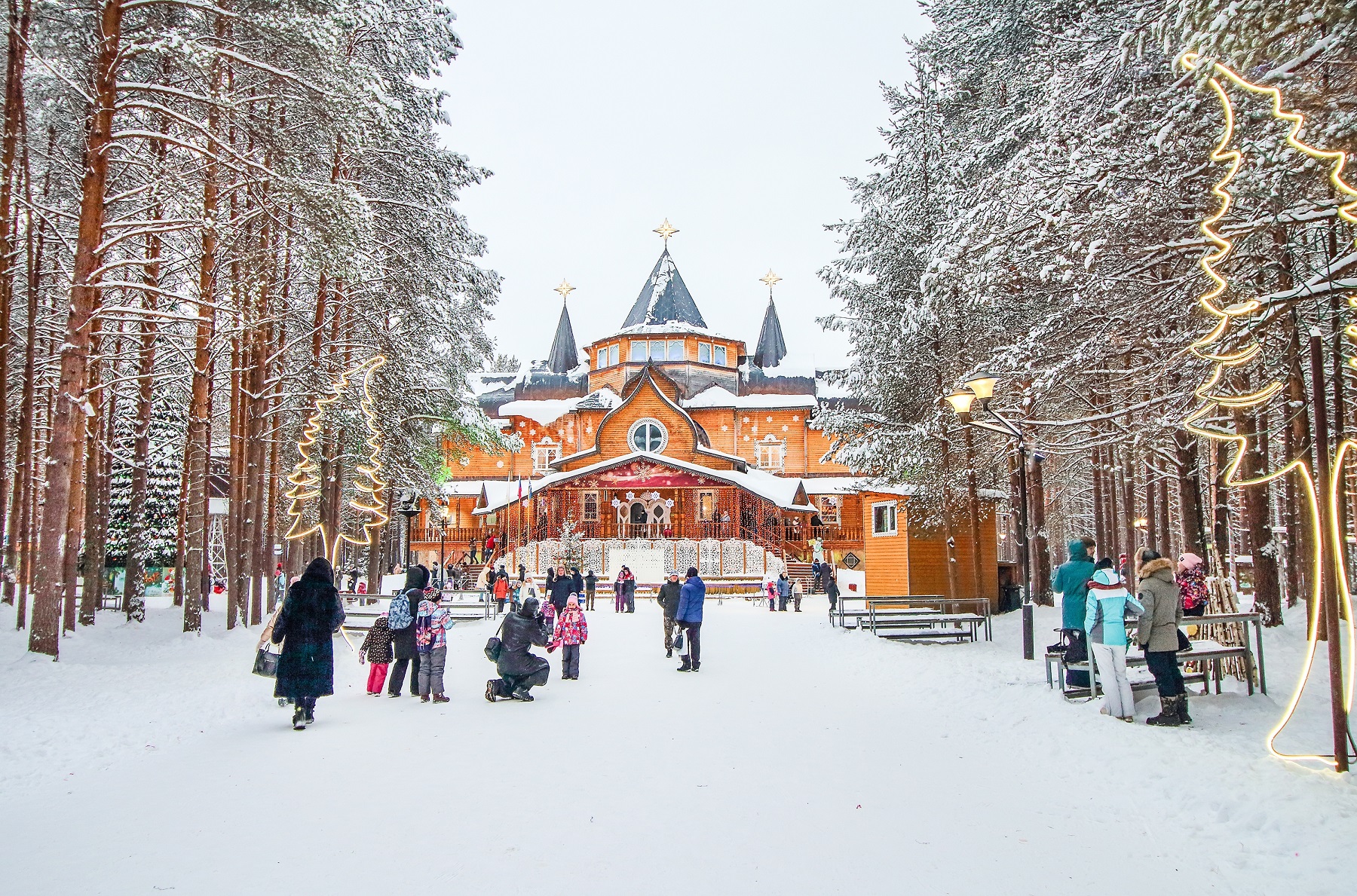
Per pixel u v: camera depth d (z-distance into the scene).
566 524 50.78
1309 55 10.52
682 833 6.64
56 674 14.66
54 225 19.02
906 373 27.92
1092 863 6.09
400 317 30.12
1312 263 14.04
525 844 6.39
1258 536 18.62
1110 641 10.70
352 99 17.03
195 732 10.63
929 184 27.58
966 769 8.71
